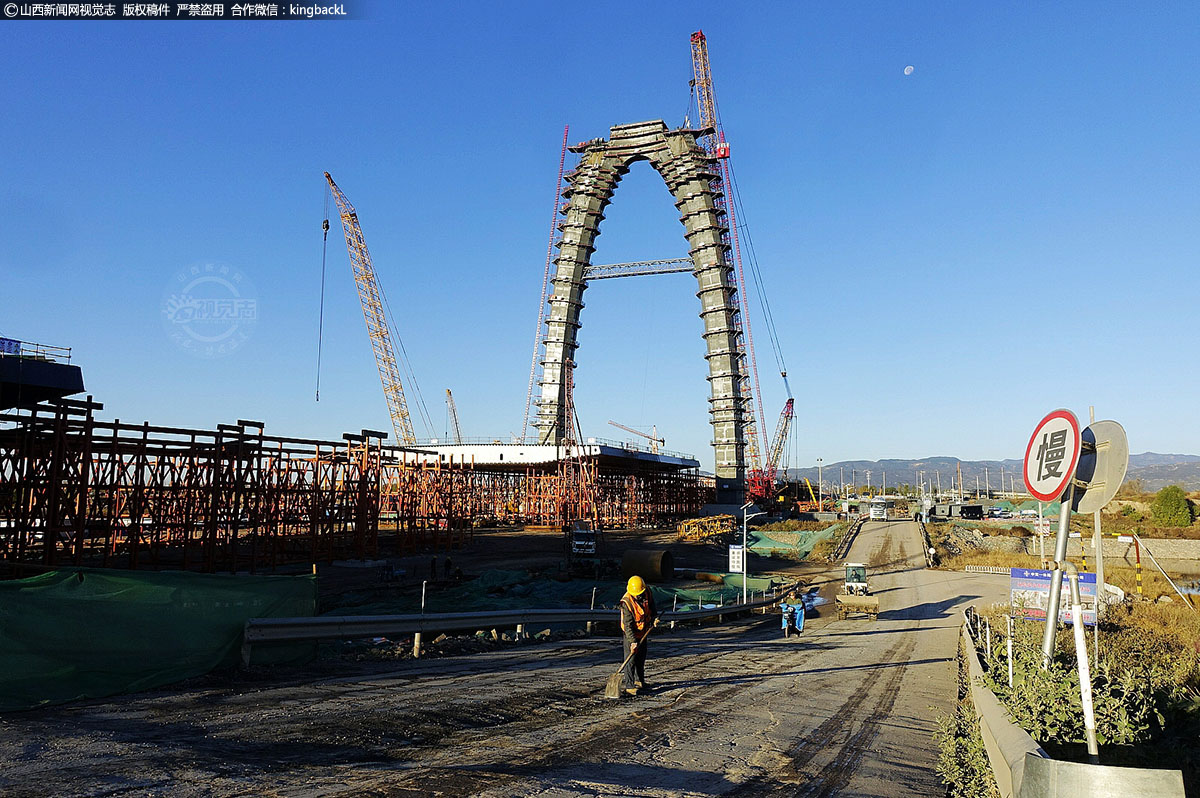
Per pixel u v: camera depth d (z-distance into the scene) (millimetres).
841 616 34281
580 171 127812
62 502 37969
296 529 59250
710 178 123438
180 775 6195
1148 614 28750
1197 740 8398
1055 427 6570
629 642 11453
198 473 45594
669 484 125562
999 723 6559
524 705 10109
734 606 33250
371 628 14023
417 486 72938
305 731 7953
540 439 118500
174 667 10312
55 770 6199
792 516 123625
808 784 7258
